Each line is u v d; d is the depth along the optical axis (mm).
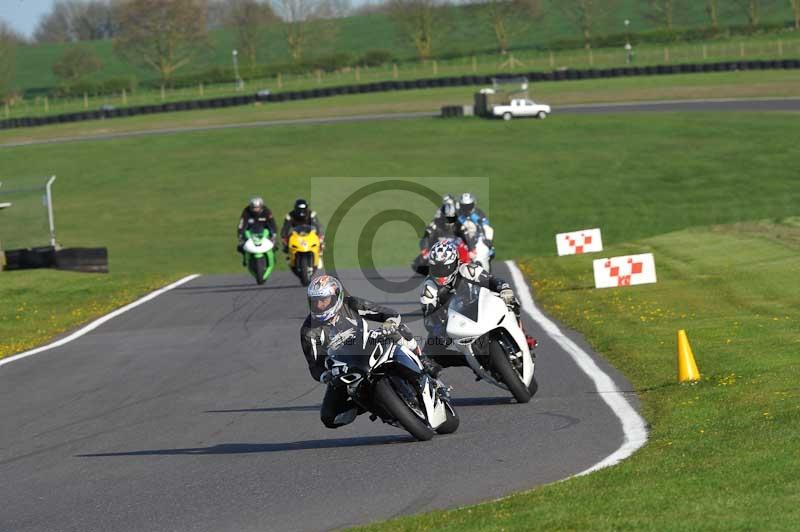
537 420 31844
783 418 28266
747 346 42625
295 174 185750
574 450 27094
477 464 26219
